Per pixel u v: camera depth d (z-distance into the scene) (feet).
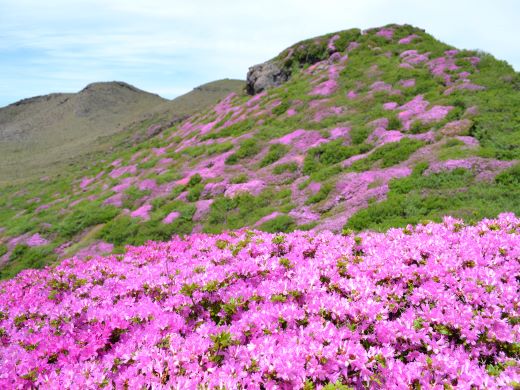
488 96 73.92
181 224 74.54
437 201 45.75
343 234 30.53
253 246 27.61
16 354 17.39
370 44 139.54
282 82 163.22
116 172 149.07
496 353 15.31
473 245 22.31
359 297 18.61
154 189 99.71
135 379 14.14
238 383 13.56
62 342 17.66
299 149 89.40
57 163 282.97
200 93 389.80
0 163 324.80
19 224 114.52
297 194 68.95
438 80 94.94
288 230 56.03
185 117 285.23
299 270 21.94
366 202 53.36
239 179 85.10
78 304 21.54
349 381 14.05
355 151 77.10
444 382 13.44
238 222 68.13
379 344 16.14
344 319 17.16
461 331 15.70
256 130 112.57
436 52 114.11
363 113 94.12
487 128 60.34
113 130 356.38
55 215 106.01
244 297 19.93
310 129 97.14
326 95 114.62
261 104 136.98
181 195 86.89
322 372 13.71
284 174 81.10
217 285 21.11
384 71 114.11
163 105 375.25
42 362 16.53
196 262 29.66
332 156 79.41
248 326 17.01
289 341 15.40
